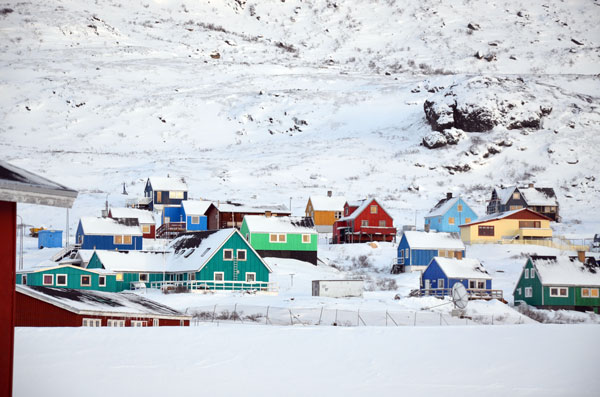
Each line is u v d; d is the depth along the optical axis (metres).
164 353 47.31
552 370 44.03
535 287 155.62
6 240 26.30
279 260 188.12
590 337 53.91
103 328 56.16
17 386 37.81
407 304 137.38
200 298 138.75
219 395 37.56
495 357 47.56
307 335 53.97
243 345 50.25
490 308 134.88
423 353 48.78
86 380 39.72
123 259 159.88
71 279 145.88
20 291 77.44
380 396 37.97
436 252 191.75
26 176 27.44
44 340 50.25
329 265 196.12
